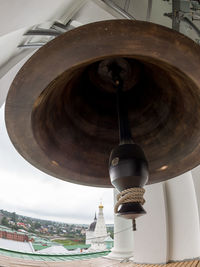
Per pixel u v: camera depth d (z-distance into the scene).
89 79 2.53
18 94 1.53
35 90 1.54
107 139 2.38
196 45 1.40
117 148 1.88
